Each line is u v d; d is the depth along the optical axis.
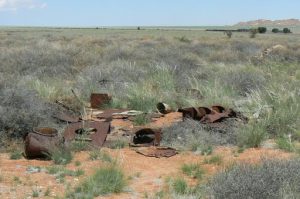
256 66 23.48
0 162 8.40
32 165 8.26
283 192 5.98
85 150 9.34
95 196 6.76
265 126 10.55
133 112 12.69
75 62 23.77
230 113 11.56
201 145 9.60
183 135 10.28
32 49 26.16
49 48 28.58
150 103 13.48
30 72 20.06
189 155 9.16
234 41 47.06
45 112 11.35
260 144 9.80
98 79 17.45
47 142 8.76
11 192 6.78
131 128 11.34
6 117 9.88
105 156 8.69
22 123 10.07
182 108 12.29
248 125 10.40
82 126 10.34
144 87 14.84
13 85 12.48
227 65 23.09
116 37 59.03
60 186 7.13
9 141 9.70
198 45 40.00
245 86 15.98
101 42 42.72
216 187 6.29
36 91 13.45
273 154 9.01
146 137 10.27
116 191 6.97
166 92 14.66
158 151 9.37
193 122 10.88
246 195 5.94
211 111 11.49
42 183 7.25
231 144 9.95
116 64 20.06
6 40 44.31
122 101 14.09
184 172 8.00
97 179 7.15
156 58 25.59
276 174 6.45
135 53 27.80
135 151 9.44
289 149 9.40
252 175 6.41
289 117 11.05
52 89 14.27
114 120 12.31
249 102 12.42
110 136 10.59
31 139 8.65
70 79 19.55
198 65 23.17
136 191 7.02
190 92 14.62
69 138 9.79
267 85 15.54
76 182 7.33
